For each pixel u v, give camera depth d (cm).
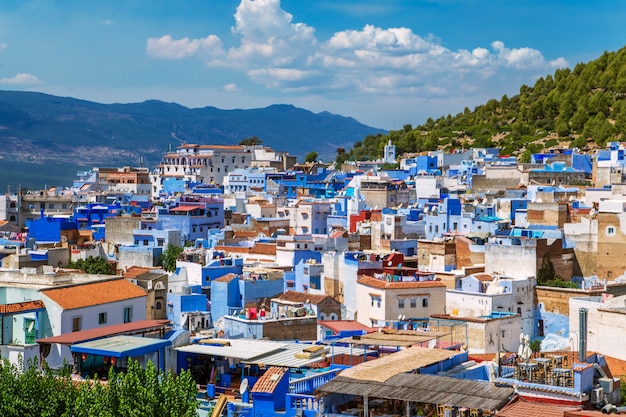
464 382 6888
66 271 11700
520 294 13200
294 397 6962
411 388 6806
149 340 8019
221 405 7125
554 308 13175
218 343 8344
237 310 14262
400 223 19475
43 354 8244
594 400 6744
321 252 17850
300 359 7831
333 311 13762
